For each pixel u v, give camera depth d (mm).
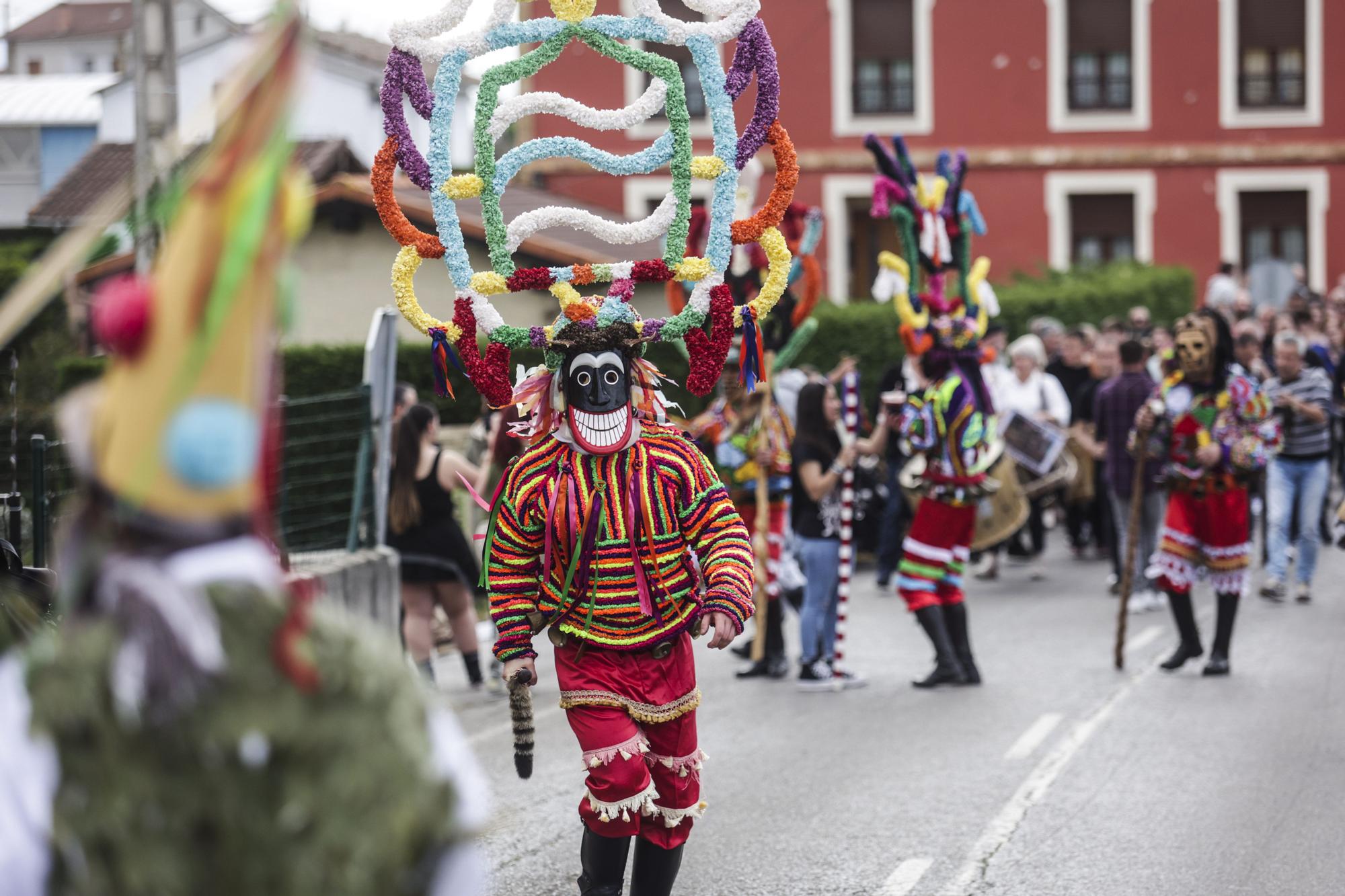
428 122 5891
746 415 11000
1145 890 6359
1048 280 28406
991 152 33781
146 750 2428
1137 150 33969
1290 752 8586
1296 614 13484
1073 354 17719
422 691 2682
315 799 2457
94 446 2484
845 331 18547
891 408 10711
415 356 16922
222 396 2430
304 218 2455
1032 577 16156
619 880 5680
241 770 2443
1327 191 34031
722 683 11094
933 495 10602
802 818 7523
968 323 10492
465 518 13805
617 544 5578
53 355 14266
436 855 2572
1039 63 33625
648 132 31375
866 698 10367
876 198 10109
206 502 2471
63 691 2434
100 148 34031
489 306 5875
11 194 44094
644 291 19047
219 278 2348
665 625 5586
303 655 2508
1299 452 14047
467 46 5863
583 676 5574
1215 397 10625
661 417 5875
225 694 2447
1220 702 9930
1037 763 8461
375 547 11461
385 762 2502
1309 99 34000
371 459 11484
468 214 19500
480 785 2686
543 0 28453
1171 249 34312
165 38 11578
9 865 2389
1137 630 12867
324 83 39031
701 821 7535
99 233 2439
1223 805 7570
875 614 14125
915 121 33594
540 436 5863
